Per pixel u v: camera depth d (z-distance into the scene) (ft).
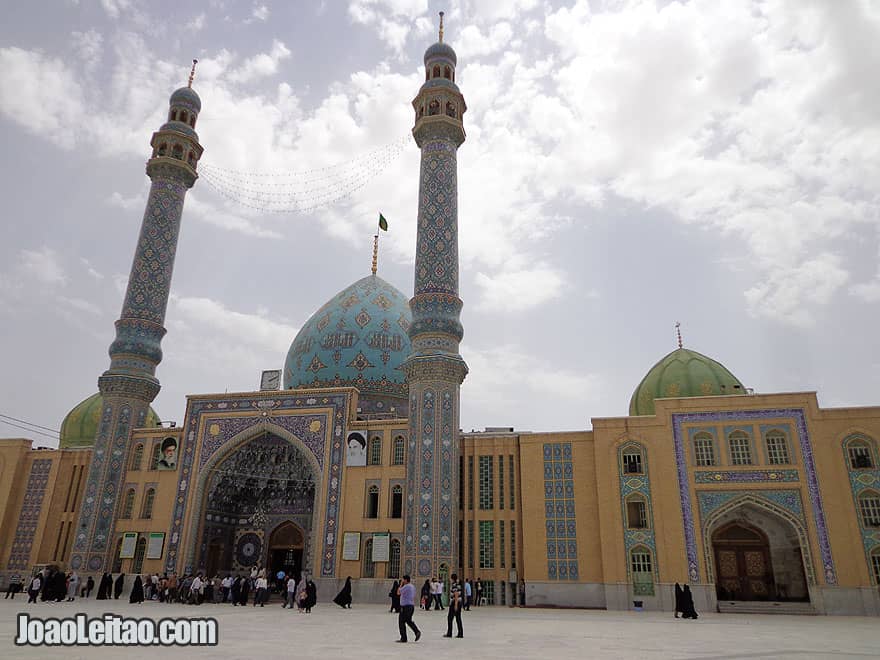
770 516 67.51
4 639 29.58
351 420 75.97
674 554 63.21
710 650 29.01
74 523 79.92
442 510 66.03
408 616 31.99
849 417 63.26
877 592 57.88
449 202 79.41
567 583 65.51
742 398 66.44
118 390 79.97
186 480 76.95
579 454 69.87
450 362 71.41
